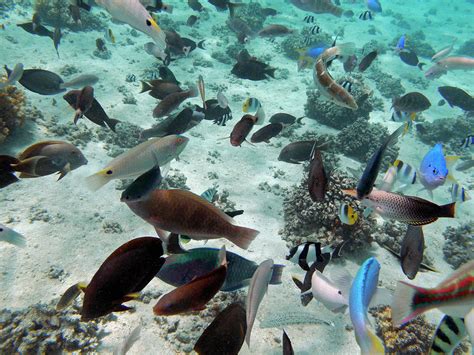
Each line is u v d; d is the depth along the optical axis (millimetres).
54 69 12969
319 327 5082
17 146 8375
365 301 1835
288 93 15977
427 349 4969
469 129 14234
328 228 7051
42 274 5309
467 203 10594
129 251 1814
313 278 3268
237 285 2768
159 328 4707
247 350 4539
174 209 1807
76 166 4469
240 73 7910
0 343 4082
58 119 10148
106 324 4652
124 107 11898
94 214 6945
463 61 8977
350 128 12297
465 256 7723
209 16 23359
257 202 8586
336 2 26656
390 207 2426
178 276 2551
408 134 14516
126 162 2645
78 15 9648
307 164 10164
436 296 1524
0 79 8648
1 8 16438
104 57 15211
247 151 11016
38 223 6328
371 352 1692
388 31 29969
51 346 4105
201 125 12172
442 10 42375
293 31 11789
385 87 18219
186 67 16438
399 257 3701
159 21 19891
